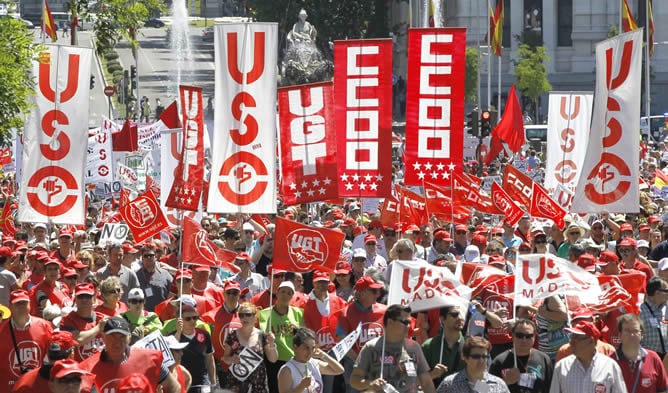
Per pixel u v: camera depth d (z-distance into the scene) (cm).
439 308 2458
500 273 2689
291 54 14462
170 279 3341
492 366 2208
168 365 2134
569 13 17875
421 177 3788
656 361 2189
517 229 4197
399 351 2153
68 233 3609
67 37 18425
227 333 2634
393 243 3831
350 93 3597
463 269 2705
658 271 2964
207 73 17850
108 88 9788
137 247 3759
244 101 3384
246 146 3384
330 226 4131
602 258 2975
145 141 5703
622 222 4562
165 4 4969
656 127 13125
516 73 14812
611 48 3581
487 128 7862
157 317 2619
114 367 1909
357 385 2152
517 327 2188
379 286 2486
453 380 2042
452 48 3738
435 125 3766
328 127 3556
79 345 2350
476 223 4859
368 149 3603
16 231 4456
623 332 2175
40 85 3762
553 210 4162
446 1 17688
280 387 2283
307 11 16525
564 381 2098
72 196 3769
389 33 18100
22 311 2261
